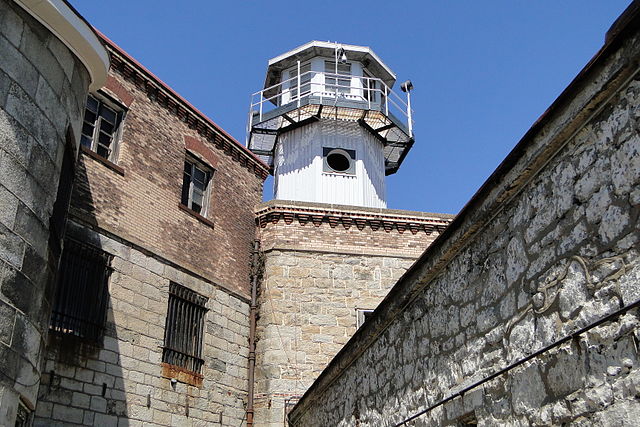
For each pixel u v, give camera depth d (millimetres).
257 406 15305
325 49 24906
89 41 7848
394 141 24562
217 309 15266
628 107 4070
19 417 6461
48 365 10992
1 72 6398
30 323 6367
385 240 17859
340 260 17328
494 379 5582
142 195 13945
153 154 14547
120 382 12188
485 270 5996
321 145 22719
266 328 16141
